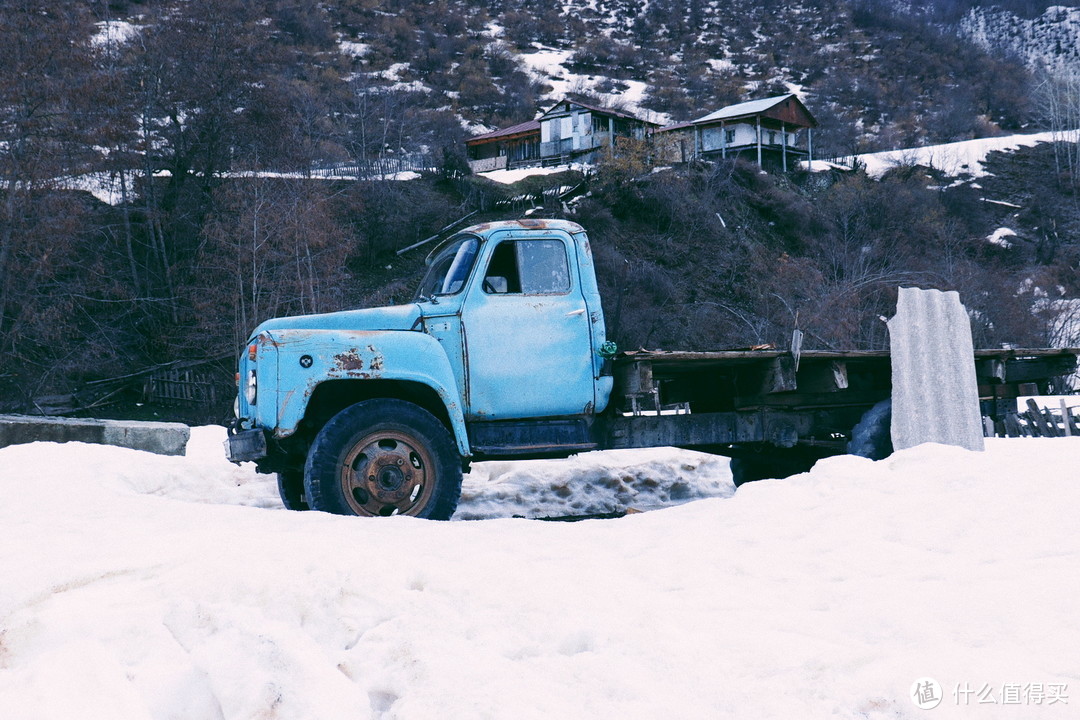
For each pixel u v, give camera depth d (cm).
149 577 351
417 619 312
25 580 337
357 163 5016
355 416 570
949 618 313
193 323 3541
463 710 246
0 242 3000
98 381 3238
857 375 812
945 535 432
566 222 672
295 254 3350
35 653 285
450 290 650
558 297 656
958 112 10631
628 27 13350
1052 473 532
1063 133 8012
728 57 12850
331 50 9469
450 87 9394
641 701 254
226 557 357
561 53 11781
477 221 4844
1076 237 6231
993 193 7062
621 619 320
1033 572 357
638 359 637
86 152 3359
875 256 5141
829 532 452
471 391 631
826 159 7550
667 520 509
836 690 255
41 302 3269
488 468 881
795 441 767
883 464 609
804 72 12462
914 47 13550
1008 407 909
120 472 754
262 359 578
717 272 4719
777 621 321
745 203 5375
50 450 809
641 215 5053
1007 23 17350
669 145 5834
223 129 3881
